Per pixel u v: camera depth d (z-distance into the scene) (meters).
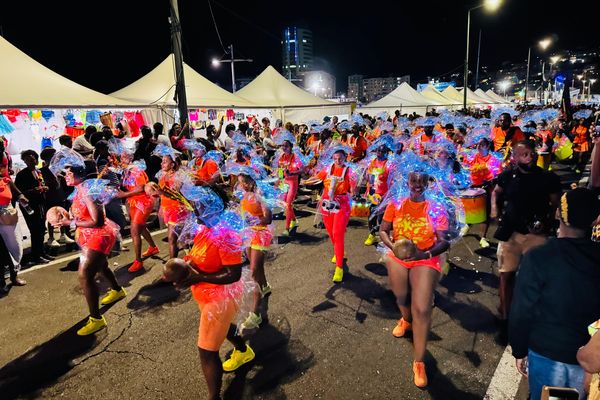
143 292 4.92
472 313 4.20
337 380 3.24
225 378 3.30
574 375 1.92
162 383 3.27
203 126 16.77
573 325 1.90
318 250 6.32
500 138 9.05
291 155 6.96
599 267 1.84
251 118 19.17
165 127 13.51
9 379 3.38
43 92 9.47
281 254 6.19
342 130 11.42
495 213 4.07
